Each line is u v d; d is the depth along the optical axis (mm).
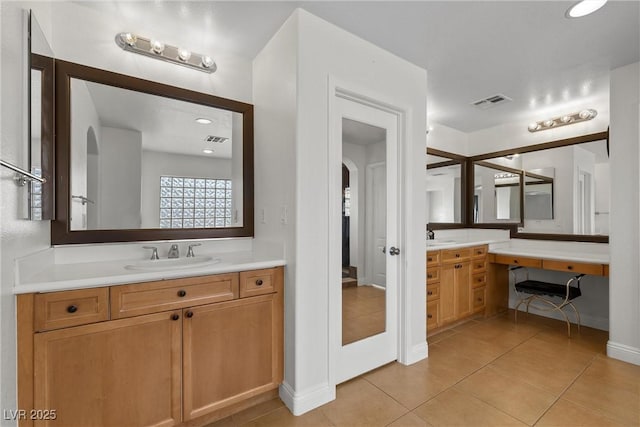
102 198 1797
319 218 1824
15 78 1194
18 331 1177
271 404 1808
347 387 1984
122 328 1381
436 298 2865
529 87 2750
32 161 1337
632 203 2291
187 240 2059
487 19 1831
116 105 1849
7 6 1129
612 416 1678
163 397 1476
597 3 1679
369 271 2184
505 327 3084
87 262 1755
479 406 1776
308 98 1771
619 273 2355
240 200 2248
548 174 3387
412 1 1680
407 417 1683
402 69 2281
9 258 1127
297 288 1729
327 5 1719
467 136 4051
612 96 2398
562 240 3270
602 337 2801
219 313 1633
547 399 1841
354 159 2111
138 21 1858
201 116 2121
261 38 2035
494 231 3809
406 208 2305
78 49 1725
